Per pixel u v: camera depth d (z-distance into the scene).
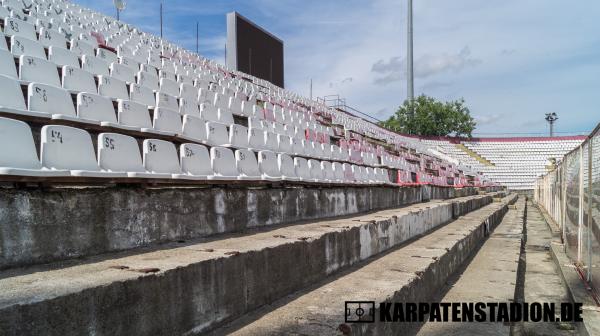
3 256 2.97
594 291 6.95
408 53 46.75
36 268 3.08
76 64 9.22
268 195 6.29
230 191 5.43
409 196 13.84
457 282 7.59
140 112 6.75
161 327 3.04
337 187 8.70
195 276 3.38
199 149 5.88
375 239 7.20
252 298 4.07
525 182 46.31
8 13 10.97
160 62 15.26
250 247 4.26
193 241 4.58
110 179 3.91
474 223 12.62
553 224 18.02
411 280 5.39
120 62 11.84
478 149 49.19
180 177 4.83
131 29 22.05
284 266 4.58
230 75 22.72
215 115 10.05
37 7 14.26
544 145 48.84
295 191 7.04
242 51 26.95
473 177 34.66
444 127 53.22
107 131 5.64
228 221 5.38
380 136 28.30
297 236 5.22
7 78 5.05
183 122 7.34
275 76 31.19
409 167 20.28
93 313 2.56
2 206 2.97
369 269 6.04
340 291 4.80
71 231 3.43
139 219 4.06
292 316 3.93
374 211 10.08
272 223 6.39
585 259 8.08
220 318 3.64
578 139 48.69
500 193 33.41
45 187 3.35
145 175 4.29
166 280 3.10
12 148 3.55
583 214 8.49
